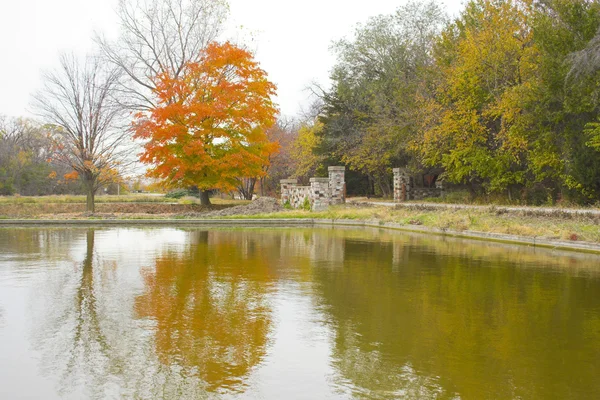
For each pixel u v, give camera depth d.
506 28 25.09
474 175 27.05
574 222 16.83
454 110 26.73
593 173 19.75
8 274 10.06
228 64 29.12
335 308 7.41
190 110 27.25
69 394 4.40
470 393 4.44
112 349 5.55
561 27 21.00
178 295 8.20
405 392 4.46
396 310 7.29
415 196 34.28
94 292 8.40
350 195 45.59
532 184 24.69
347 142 38.28
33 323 6.54
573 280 9.51
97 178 30.06
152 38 31.98
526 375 4.87
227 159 28.23
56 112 27.58
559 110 21.31
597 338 6.02
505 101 22.78
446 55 29.14
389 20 37.47
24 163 53.28
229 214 28.23
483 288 8.79
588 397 4.38
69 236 18.09
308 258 12.48
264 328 6.38
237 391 4.47
